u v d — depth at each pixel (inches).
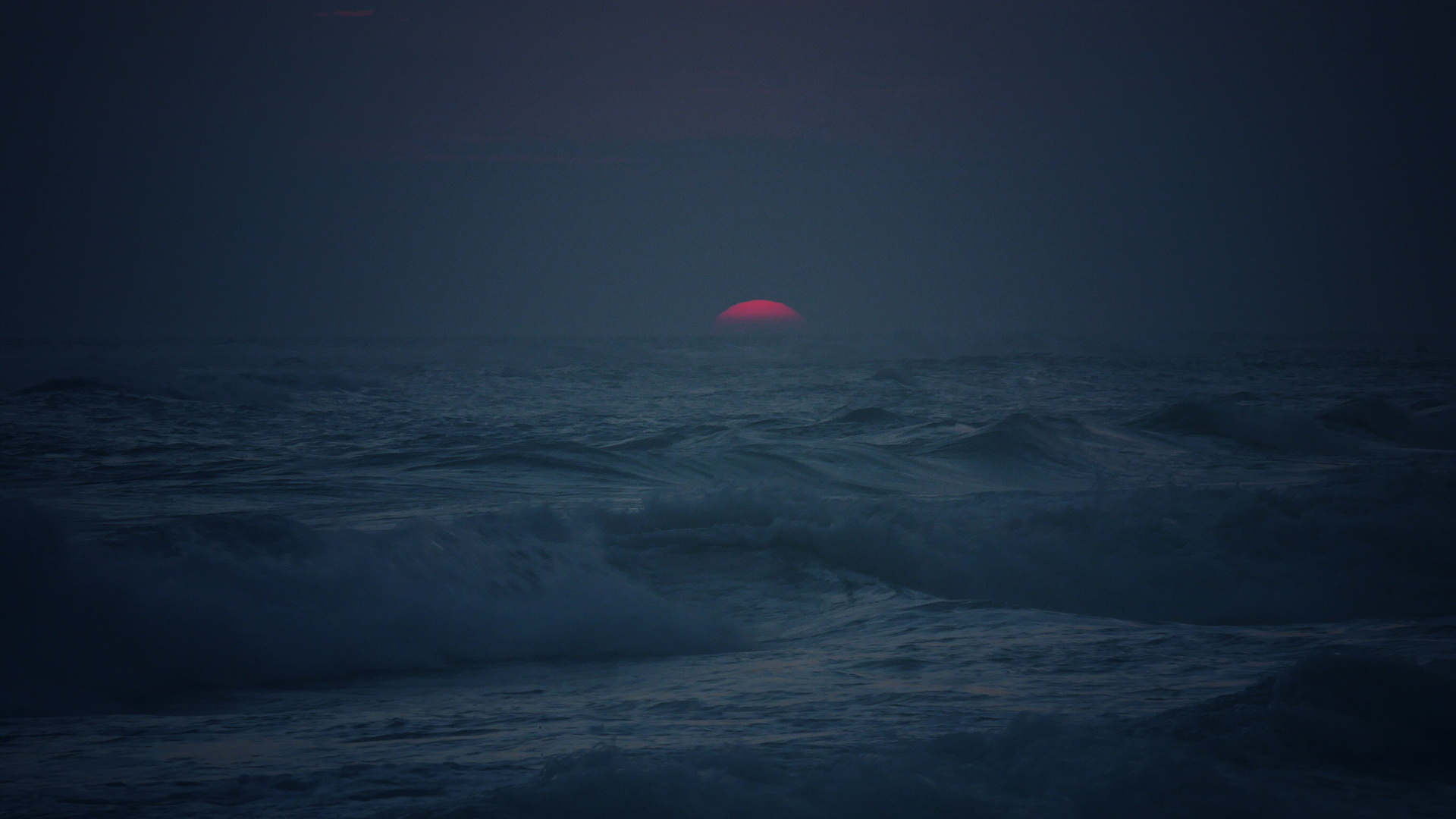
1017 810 113.0
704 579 352.8
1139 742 133.9
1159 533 386.6
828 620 309.4
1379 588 340.8
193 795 138.5
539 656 272.1
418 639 274.1
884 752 150.8
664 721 187.6
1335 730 139.3
